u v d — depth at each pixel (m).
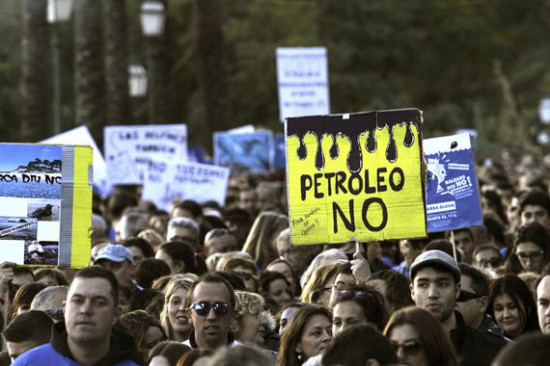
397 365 11.52
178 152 36.44
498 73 102.50
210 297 15.06
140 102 78.69
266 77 99.31
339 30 108.19
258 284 19.83
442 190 21.30
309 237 17.06
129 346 12.84
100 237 27.27
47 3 53.62
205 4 57.81
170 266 21.94
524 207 25.81
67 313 12.46
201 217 28.39
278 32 103.25
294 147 17.17
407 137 16.80
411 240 21.78
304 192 17.12
